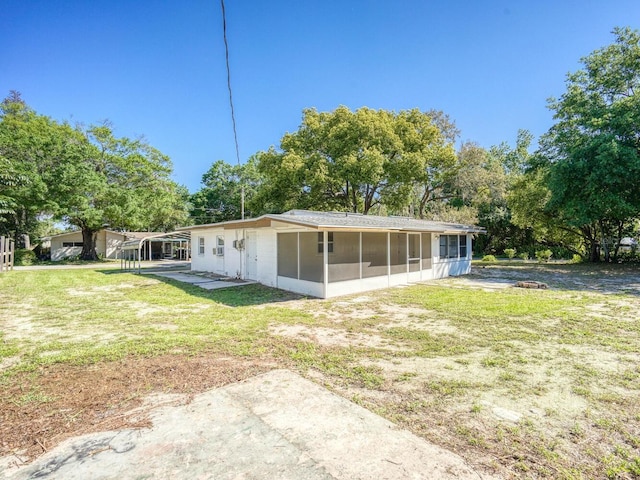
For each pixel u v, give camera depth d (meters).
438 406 3.06
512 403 3.12
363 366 4.05
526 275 14.05
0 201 17.27
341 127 19.66
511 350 4.61
